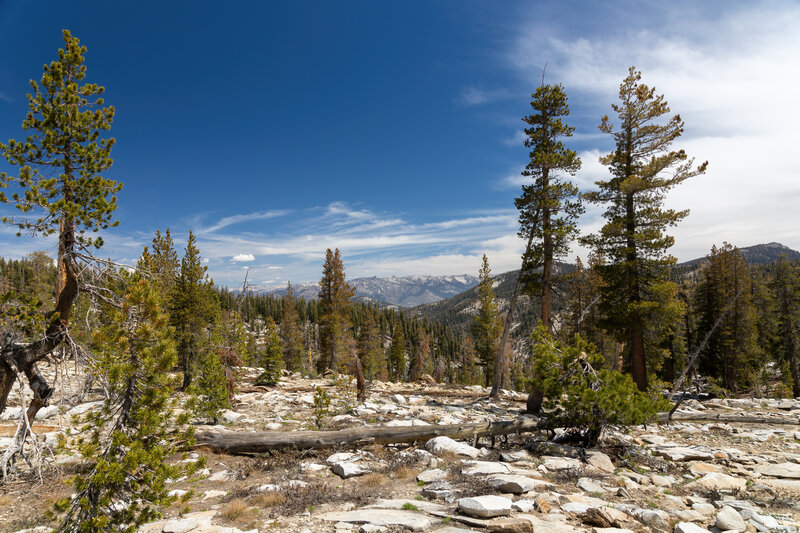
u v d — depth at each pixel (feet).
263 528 19.61
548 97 59.77
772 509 22.17
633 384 36.45
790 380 108.68
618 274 69.77
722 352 102.73
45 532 19.90
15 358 28.53
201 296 81.20
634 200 70.23
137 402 19.08
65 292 30.01
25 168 28.50
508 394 82.58
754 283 121.49
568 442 37.29
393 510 21.75
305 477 29.12
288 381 90.68
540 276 59.67
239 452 36.09
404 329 358.23
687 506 23.18
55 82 30.09
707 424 48.83
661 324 67.77
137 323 19.79
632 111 72.54
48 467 29.53
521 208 61.52
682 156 65.41
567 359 36.70
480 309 140.87
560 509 21.76
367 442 36.96
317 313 346.13
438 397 76.13
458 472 28.89
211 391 44.93
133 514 18.12
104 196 31.01
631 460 32.07
